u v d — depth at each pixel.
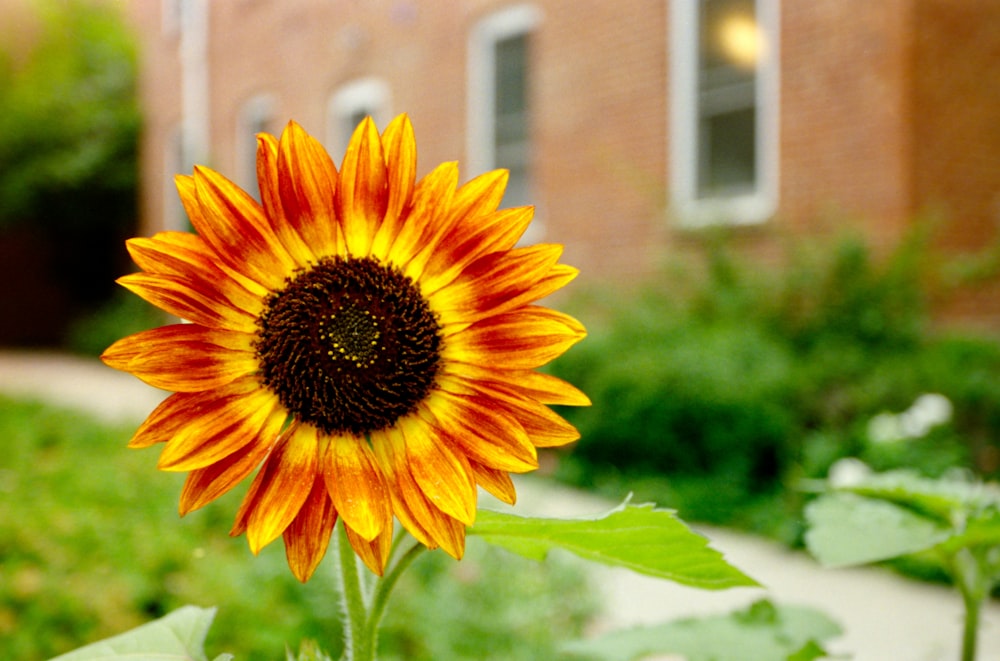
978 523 1.41
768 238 7.42
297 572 1.12
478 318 1.24
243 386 1.18
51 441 7.66
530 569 4.03
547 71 9.50
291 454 1.17
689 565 1.18
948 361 6.22
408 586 3.94
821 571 4.62
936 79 6.84
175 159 17.41
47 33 19.89
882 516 1.56
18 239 19.59
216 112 15.68
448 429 1.20
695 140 8.34
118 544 4.34
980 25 7.12
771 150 7.52
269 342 1.19
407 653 3.46
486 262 1.24
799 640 1.69
